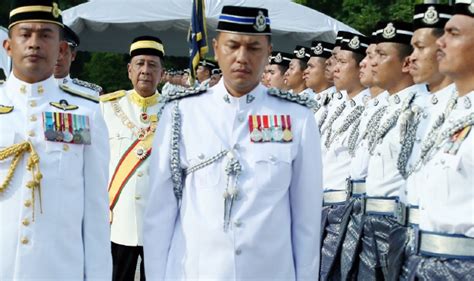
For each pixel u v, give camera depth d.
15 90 3.82
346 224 5.86
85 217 3.84
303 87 8.02
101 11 12.17
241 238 3.61
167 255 3.75
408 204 4.63
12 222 3.66
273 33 12.81
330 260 6.21
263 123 3.75
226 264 3.60
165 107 3.88
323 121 6.74
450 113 4.05
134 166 6.07
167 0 12.20
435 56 4.71
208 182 3.68
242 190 3.65
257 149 3.71
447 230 3.90
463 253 3.85
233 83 3.72
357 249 5.62
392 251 4.68
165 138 3.79
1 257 3.64
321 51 7.32
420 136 4.88
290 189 3.79
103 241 3.88
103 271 3.86
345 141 6.34
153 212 3.77
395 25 5.46
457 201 3.85
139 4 12.20
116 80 24.19
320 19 12.77
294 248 3.79
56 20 3.76
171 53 14.84
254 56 3.69
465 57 3.84
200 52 8.77
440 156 3.95
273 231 3.66
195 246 3.65
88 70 24.45
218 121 3.76
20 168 3.71
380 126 5.42
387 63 5.47
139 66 6.20
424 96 5.13
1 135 3.71
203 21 8.75
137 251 6.11
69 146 3.78
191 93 3.86
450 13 4.69
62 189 3.73
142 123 6.18
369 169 5.52
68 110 3.85
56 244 3.70
